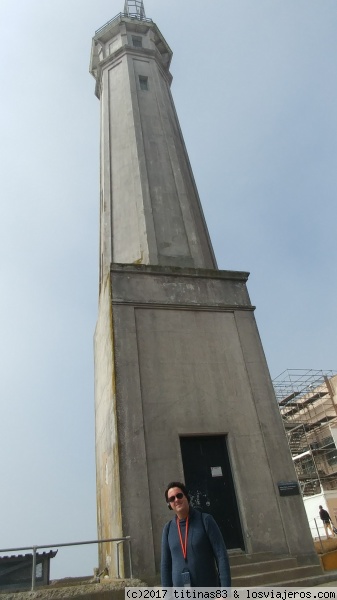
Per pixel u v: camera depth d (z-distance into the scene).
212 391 11.17
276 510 9.99
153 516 9.20
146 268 12.60
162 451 10.01
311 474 34.03
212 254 15.63
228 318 12.62
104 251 14.98
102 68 21.70
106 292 12.91
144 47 22.31
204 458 10.48
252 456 10.55
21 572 13.10
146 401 10.55
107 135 18.34
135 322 11.66
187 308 12.34
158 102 19.27
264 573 8.84
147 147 17.09
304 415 39.28
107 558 11.36
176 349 11.58
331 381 37.81
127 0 28.12
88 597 7.34
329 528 24.06
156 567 8.61
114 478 10.20
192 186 17.53
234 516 9.95
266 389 11.58
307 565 9.37
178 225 14.99
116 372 10.66
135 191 15.60
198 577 4.01
